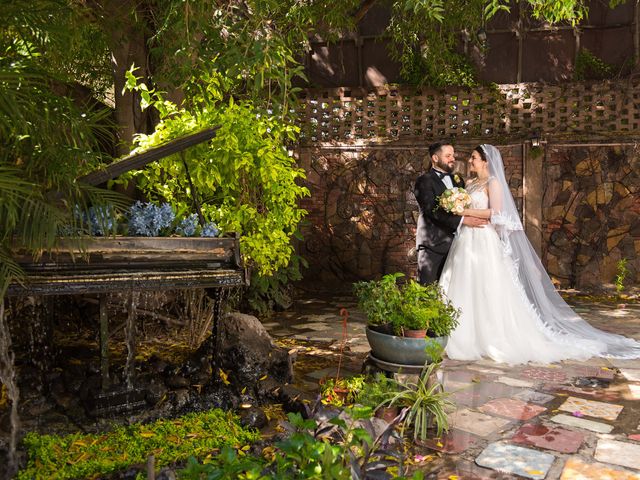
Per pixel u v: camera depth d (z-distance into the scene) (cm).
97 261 307
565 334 511
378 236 886
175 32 404
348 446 184
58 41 325
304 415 318
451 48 832
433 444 297
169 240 328
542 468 269
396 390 333
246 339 390
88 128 313
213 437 292
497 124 855
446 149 516
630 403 363
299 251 899
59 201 298
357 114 886
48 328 357
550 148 848
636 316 670
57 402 316
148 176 464
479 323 479
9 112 251
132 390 321
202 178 462
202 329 484
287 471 173
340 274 896
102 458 267
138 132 530
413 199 874
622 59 837
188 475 163
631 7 818
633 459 279
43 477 248
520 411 349
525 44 861
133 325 324
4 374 262
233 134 461
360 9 743
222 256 342
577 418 336
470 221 494
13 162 296
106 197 313
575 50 850
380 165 882
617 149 830
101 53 535
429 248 512
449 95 862
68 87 419
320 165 895
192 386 352
